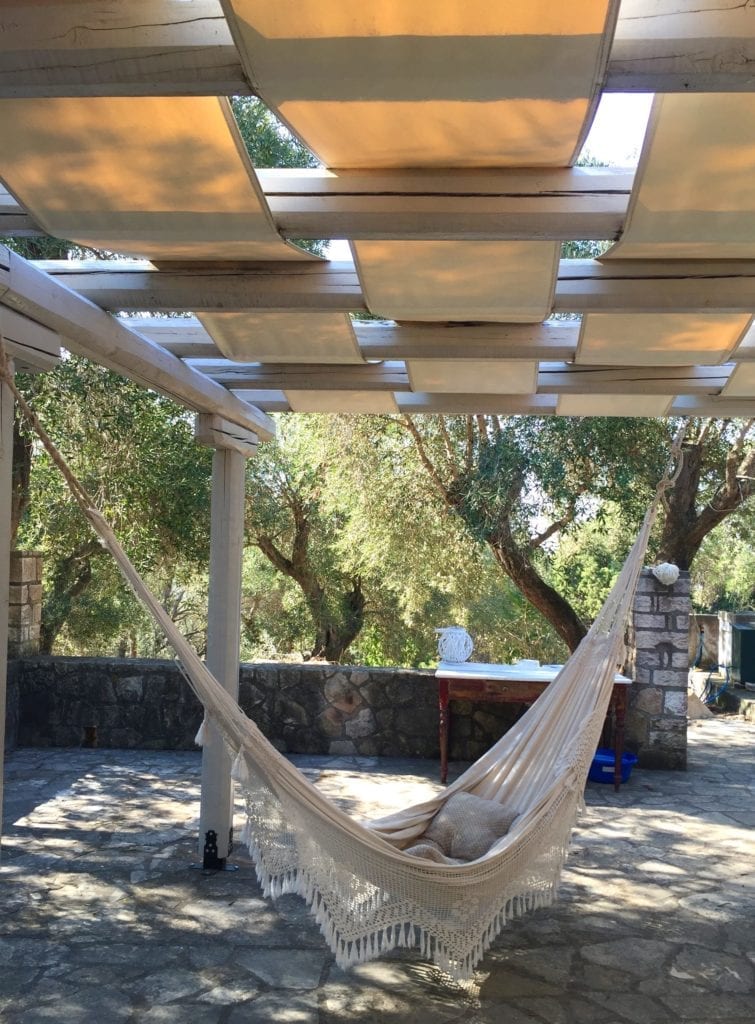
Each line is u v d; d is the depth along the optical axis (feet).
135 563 30.53
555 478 24.39
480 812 12.82
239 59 5.54
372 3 5.00
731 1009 10.46
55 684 23.62
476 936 10.37
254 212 7.70
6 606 7.95
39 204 7.73
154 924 12.49
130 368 10.96
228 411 13.94
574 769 12.19
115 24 5.51
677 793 20.16
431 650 41.55
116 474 26.03
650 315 10.46
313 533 39.65
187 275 9.75
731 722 29.07
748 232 7.88
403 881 10.21
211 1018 9.98
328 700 23.21
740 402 14.47
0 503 7.87
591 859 15.76
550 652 41.16
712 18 5.29
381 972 11.24
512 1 4.94
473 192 7.55
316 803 10.12
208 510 28.81
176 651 9.70
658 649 22.34
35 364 8.84
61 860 15.01
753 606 48.26
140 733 23.47
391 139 6.83
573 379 13.48
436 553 30.89
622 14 5.32
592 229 7.73
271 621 44.39
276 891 10.20
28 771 21.01
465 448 27.81
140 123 6.59
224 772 14.67
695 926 12.87
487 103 6.10
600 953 11.93
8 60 5.57
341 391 14.65
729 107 6.21
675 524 27.48
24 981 10.77
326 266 9.74
